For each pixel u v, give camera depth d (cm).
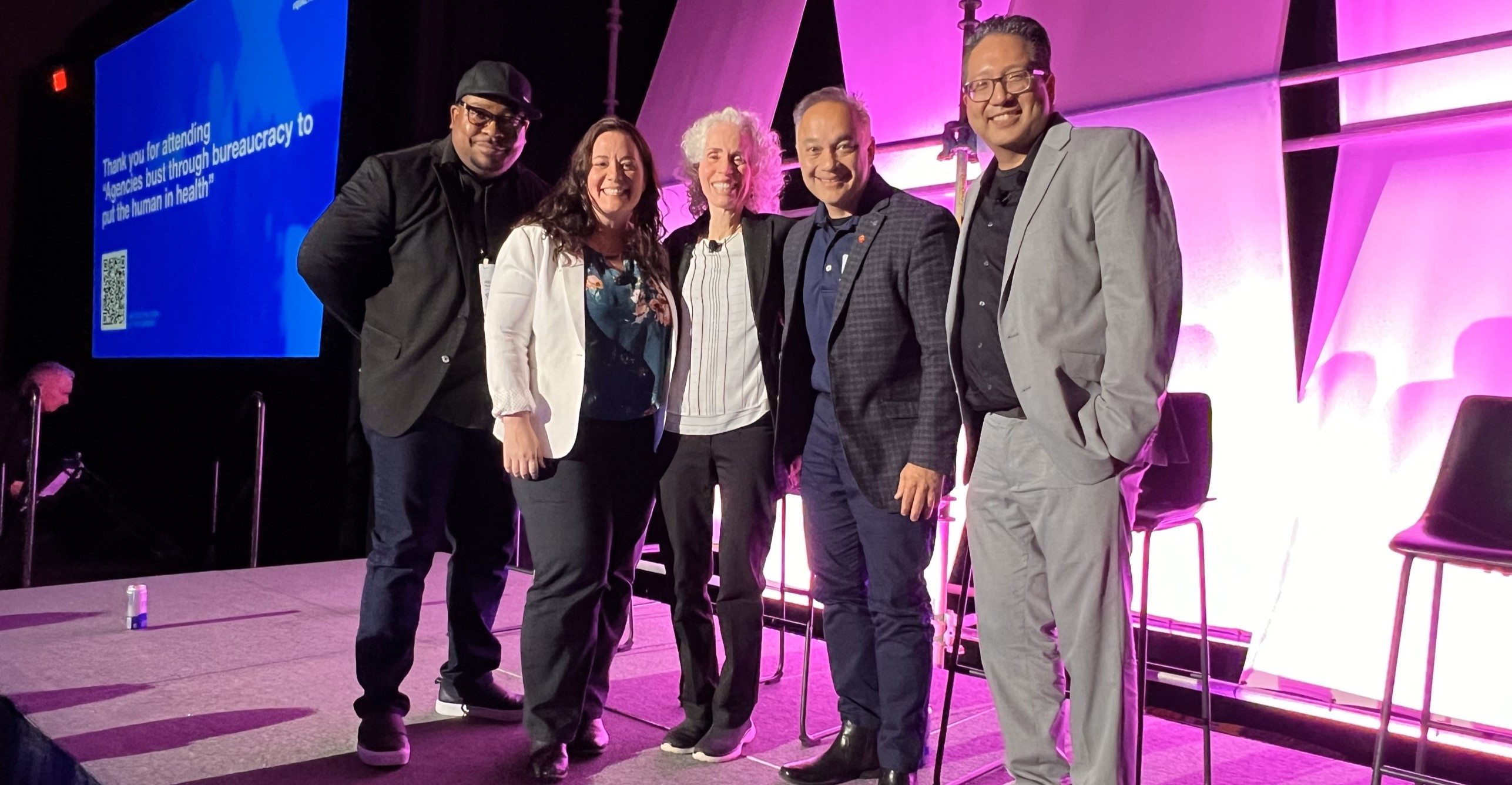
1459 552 194
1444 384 286
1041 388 182
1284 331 311
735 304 232
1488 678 264
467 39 488
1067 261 183
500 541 262
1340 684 285
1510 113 275
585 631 225
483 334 243
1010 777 232
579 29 502
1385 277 302
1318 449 303
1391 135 298
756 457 232
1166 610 322
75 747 237
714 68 481
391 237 244
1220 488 316
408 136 486
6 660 306
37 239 729
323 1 491
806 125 217
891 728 215
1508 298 279
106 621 356
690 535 240
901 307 213
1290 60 336
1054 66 368
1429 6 302
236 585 418
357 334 259
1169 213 180
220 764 228
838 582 227
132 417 662
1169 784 229
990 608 203
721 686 242
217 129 575
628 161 223
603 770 230
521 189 258
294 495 524
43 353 732
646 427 232
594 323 223
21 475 511
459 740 248
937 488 206
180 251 611
